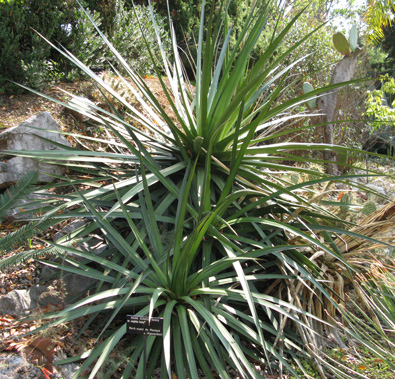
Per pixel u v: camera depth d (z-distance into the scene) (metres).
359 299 3.52
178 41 9.71
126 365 2.34
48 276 3.06
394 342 3.14
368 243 3.64
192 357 2.29
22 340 2.45
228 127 3.57
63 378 2.26
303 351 2.79
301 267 3.15
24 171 3.91
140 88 3.69
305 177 4.66
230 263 2.70
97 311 2.50
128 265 3.13
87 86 5.47
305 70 7.94
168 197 3.26
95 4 6.66
